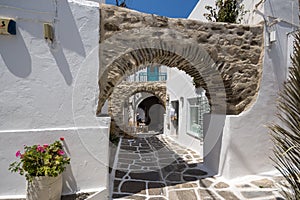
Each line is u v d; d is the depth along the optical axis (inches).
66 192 138.2
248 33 195.9
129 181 186.7
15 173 131.4
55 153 128.6
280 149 82.8
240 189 165.2
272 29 197.3
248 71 195.8
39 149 124.0
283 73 201.8
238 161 189.0
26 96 135.4
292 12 205.9
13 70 133.3
